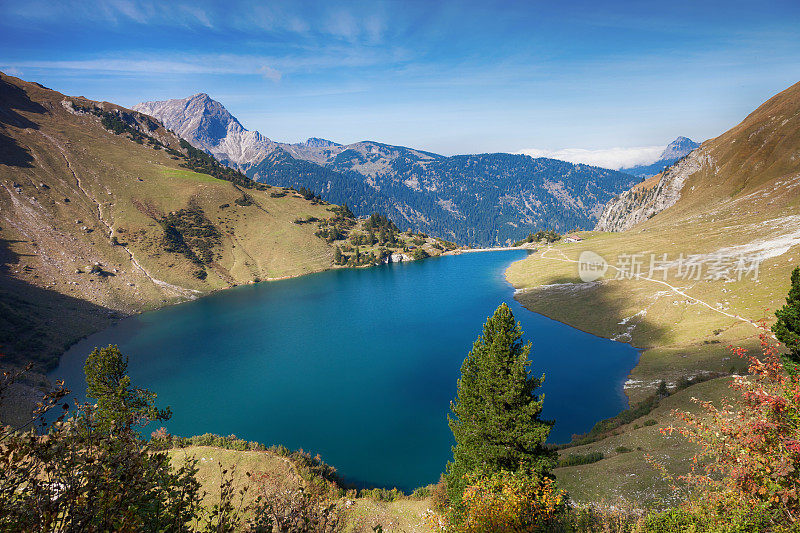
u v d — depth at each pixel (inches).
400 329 5083.7
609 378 3191.4
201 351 4483.3
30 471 295.0
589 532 856.3
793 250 4340.6
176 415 2967.5
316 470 1680.6
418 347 4372.5
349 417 2847.0
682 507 665.0
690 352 3191.4
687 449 1473.9
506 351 1062.4
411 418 2792.8
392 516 1298.0
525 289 6569.9
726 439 472.7
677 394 2283.5
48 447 299.4
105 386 1117.1
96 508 302.5
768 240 4990.2
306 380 3582.7
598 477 1402.6
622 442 1817.2
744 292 3912.4
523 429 1031.6
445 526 798.5
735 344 2987.2
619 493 1236.5
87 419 339.3
